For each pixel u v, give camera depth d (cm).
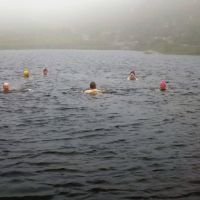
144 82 3238
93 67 5016
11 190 912
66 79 3434
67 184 946
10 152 1189
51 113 1825
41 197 875
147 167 1062
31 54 8231
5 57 7038
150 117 1758
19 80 3312
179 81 3350
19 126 1546
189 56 8194
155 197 871
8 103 2095
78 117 1736
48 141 1320
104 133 1441
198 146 1270
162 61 6462
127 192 898
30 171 1029
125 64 5666
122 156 1156
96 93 2503
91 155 1166
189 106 2067
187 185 936
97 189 916
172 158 1139
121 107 2005
